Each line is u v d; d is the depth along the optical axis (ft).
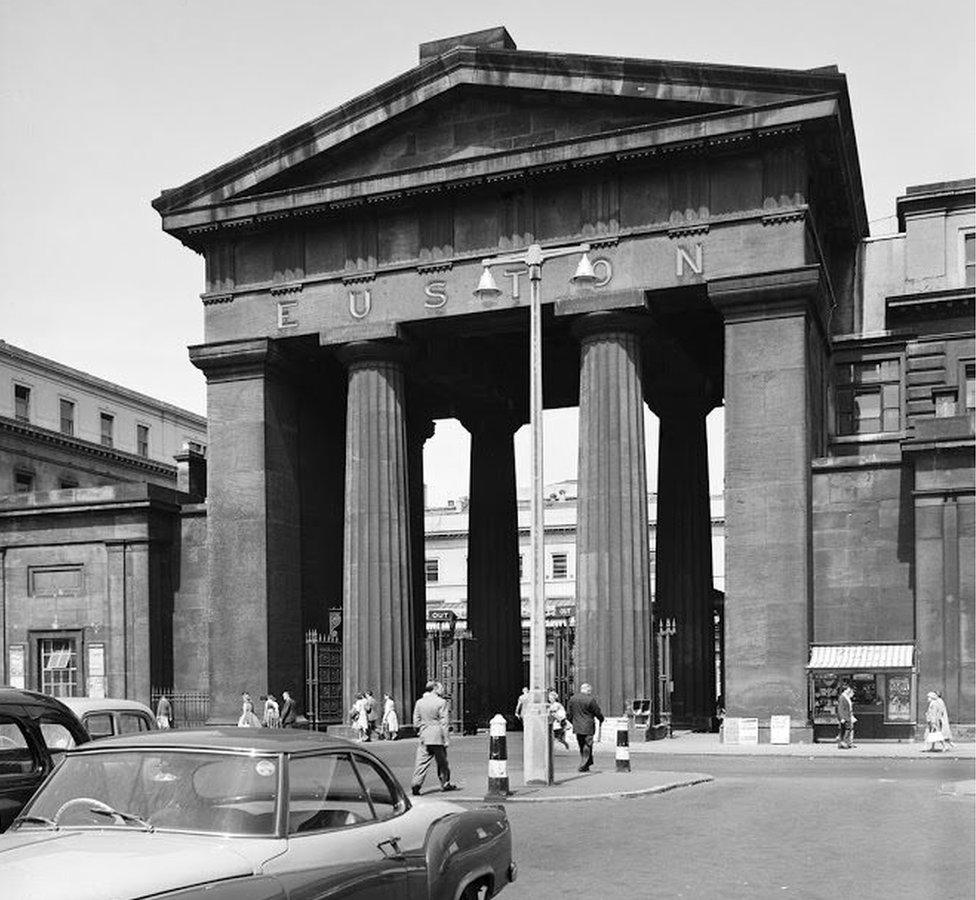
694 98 116.06
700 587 147.02
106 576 142.41
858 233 141.49
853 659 109.29
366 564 125.49
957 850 45.57
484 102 126.93
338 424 151.64
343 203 128.57
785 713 108.88
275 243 133.59
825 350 132.98
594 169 120.06
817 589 115.55
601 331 119.44
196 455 149.48
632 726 112.37
